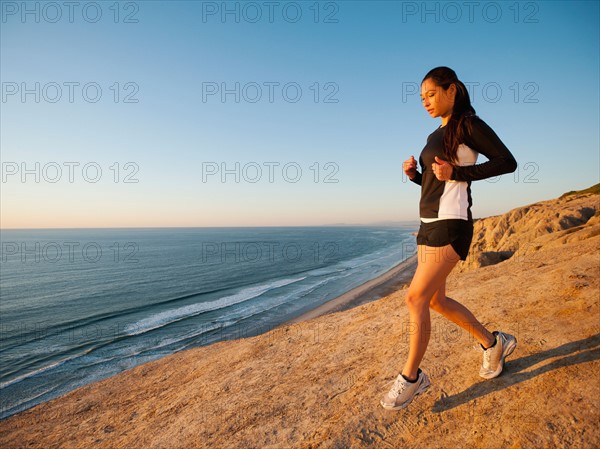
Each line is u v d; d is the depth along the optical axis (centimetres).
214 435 324
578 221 1795
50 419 574
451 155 203
